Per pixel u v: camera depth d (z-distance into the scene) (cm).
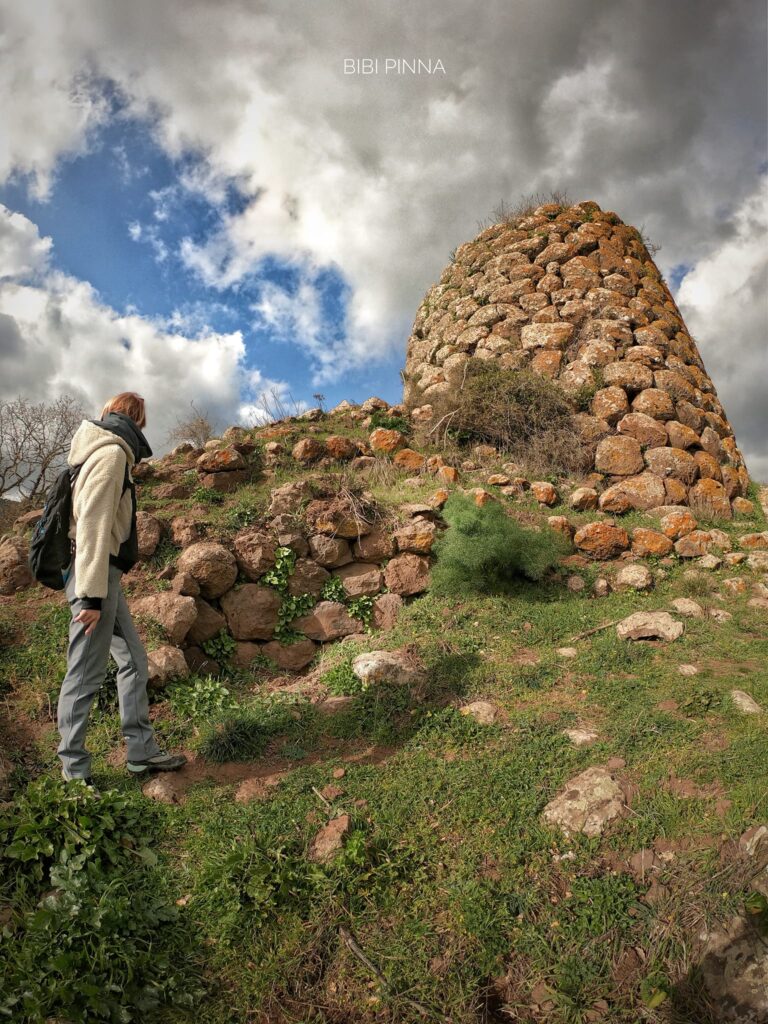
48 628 469
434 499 695
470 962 253
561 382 1057
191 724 416
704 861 279
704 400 1086
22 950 238
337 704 443
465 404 971
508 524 636
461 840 309
